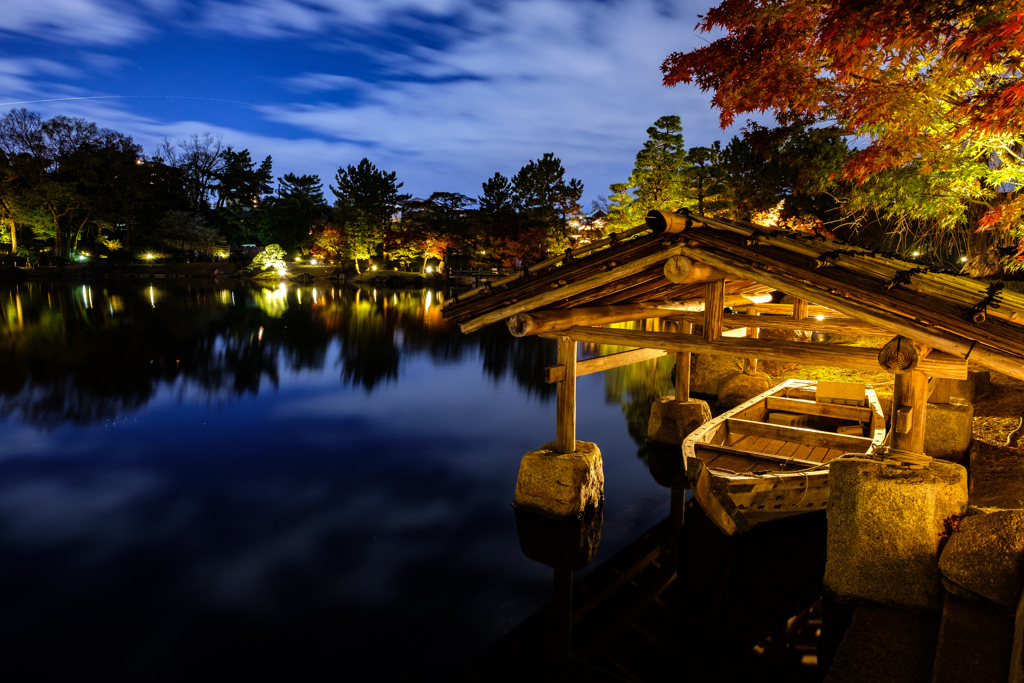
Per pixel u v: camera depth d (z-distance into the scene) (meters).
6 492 8.28
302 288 51.84
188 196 67.69
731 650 4.70
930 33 5.99
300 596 5.59
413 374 17.95
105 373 16.61
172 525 7.23
